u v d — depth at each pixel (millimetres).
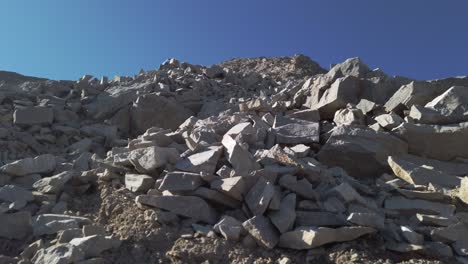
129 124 11094
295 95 10344
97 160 7586
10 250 5348
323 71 21891
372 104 8375
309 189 5805
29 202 6262
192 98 12430
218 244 5055
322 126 8367
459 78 8398
